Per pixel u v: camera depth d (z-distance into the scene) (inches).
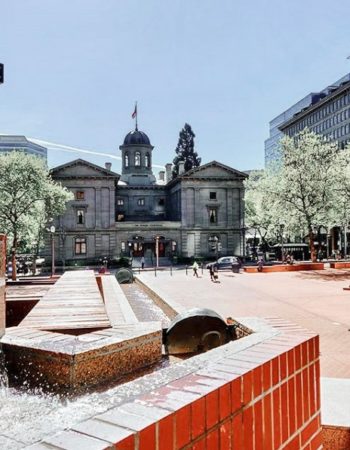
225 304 748.0
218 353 103.0
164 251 2623.0
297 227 1822.1
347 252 2918.3
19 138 6392.7
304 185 1620.3
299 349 111.8
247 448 83.2
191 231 2610.7
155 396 72.7
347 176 1561.3
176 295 887.1
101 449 53.9
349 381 227.5
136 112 3176.7
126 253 2568.9
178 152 3690.9
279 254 2635.3
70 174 2518.5
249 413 85.3
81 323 218.4
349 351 411.5
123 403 73.3
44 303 303.9
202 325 195.5
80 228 2512.3
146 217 2979.8
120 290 596.4
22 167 1765.5
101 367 133.3
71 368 123.8
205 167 2628.0
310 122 4576.8
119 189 2974.9
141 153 3097.9
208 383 79.0
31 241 2076.8
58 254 2486.5
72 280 548.7
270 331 135.3
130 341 146.6
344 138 3892.7
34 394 118.8
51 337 145.9
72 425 62.5
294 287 1011.3
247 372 86.0
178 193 2719.0
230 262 1898.4
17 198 1768.0
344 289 936.9
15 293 502.9
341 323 560.1
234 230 2630.4
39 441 57.7
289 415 101.7
